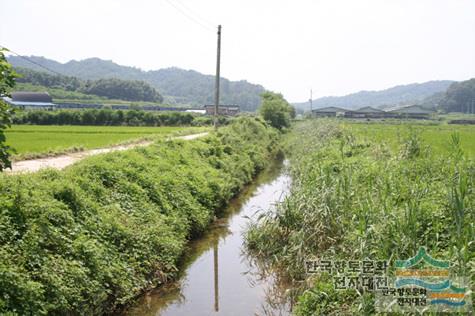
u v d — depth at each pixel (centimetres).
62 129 3531
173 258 988
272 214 1134
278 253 1020
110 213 943
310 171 1438
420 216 766
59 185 866
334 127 2928
